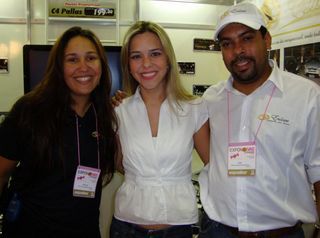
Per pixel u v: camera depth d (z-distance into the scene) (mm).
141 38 1577
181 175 1563
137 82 1735
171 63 1619
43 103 1468
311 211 1432
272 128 1383
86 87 1546
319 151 1359
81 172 1531
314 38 2119
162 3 3246
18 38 3059
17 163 1513
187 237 1560
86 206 1564
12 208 1482
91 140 1585
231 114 1517
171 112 1597
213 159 1559
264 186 1384
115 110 1700
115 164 1737
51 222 1479
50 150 1438
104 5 3033
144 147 1541
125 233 1558
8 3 3027
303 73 2236
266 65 1469
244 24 1375
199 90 3369
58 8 2973
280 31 2490
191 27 3307
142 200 1517
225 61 1465
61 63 1520
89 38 1593
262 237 1399
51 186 1475
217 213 1501
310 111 1342
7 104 3078
